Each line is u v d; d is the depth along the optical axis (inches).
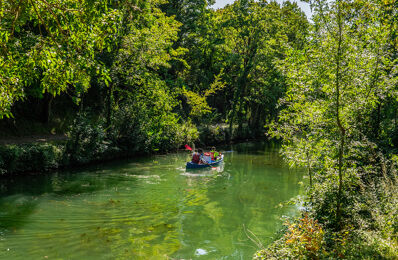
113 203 409.1
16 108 709.9
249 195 469.1
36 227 318.0
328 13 233.9
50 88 207.6
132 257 259.0
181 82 1158.3
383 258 176.6
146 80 793.6
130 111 784.3
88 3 192.5
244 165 740.0
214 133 1155.3
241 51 1339.8
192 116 1205.7
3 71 196.5
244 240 301.6
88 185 492.7
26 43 229.6
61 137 721.0
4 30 187.6
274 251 213.2
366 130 348.5
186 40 1195.9
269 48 1187.9
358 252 184.4
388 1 291.6
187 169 649.0
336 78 233.5
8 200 398.3
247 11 1252.5
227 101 1582.2
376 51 244.5
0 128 652.1
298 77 275.3
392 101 350.3
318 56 246.7
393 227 212.7
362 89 241.1
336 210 251.4
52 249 268.8
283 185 538.0
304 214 253.6
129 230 319.9
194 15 1192.8
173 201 428.8
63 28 201.2
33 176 524.1
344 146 250.1
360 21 235.1
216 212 385.7
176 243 291.4
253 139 1422.2
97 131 652.1
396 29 302.2
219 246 286.8
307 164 279.9
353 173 255.1
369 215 249.4
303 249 192.9
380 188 259.4
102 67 211.2
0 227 312.3
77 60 200.1
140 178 557.6
